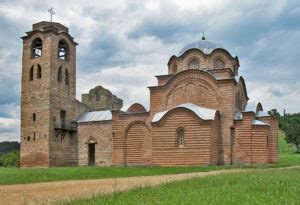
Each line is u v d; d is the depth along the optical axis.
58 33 66.56
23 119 65.88
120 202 16.45
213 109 53.31
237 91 58.44
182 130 51.16
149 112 56.59
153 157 51.75
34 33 66.81
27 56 67.31
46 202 19.62
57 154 63.72
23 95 66.50
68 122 66.44
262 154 51.31
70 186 27.91
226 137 52.41
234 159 51.91
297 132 106.88
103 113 65.88
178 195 17.88
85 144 64.31
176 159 50.56
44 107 63.84
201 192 18.75
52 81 64.50
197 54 59.38
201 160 49.22
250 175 29.19
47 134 62.81
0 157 100.38
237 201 15.80
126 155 57.28
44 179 33.38
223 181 24.53
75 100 68.69
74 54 70.06
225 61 60.03
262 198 16.50
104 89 76.50
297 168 41.88
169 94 56.16
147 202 16.17
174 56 61.62
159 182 28.61
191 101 54.94
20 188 26.73
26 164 64.38
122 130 58.06
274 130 54.62
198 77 54.94
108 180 32.84
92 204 16.59
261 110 58.59
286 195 17.31
